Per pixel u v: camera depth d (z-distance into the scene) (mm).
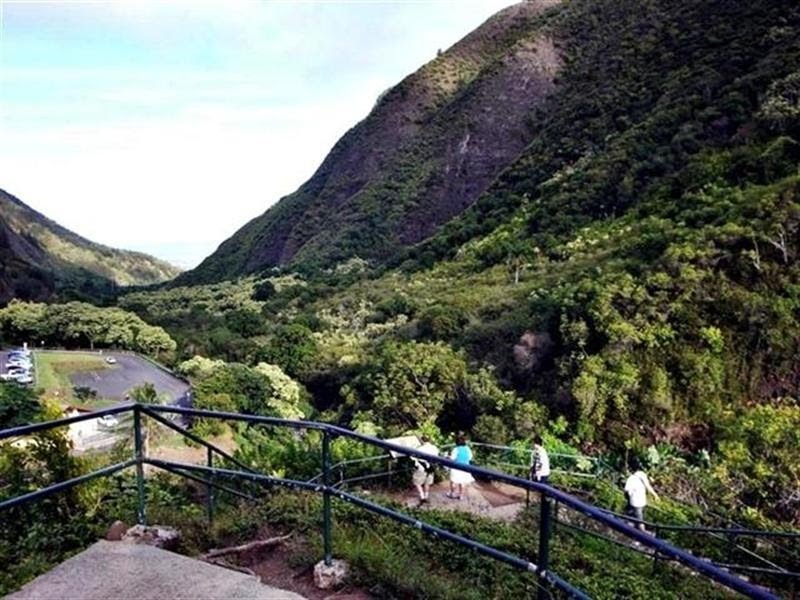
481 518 8531
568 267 45375
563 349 30719
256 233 153500
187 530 4090
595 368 27562
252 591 2824
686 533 11578
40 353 56562
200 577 2938
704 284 29734
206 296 97000
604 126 71688
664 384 26906
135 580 2902
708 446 25531
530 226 62438
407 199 106750
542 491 2215
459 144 106250
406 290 62969
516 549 6855
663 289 29766
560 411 28359
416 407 30750
